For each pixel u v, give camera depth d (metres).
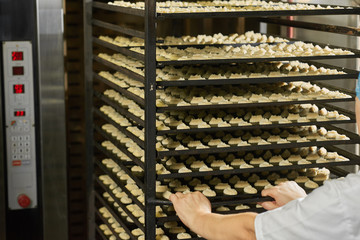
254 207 2.78
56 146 3.38
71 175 3.69
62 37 3.29
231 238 1.98
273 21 3.44
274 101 2.68
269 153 2.94
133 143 2.96
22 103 3.28
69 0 3.47
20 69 3.24
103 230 3.44
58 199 3.45
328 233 1.73
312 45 2.96
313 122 2.70
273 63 3.04
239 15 2.45
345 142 2.71
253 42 3.04
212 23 3.58
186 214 2.22
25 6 3.21
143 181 2.69
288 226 1.77
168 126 2.68
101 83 3.54
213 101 2.68
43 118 3.33
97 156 3.54
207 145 2.80
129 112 2.83
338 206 1.71
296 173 2.92
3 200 3.29
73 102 3.62
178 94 2.89
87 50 3.45
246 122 2.72
